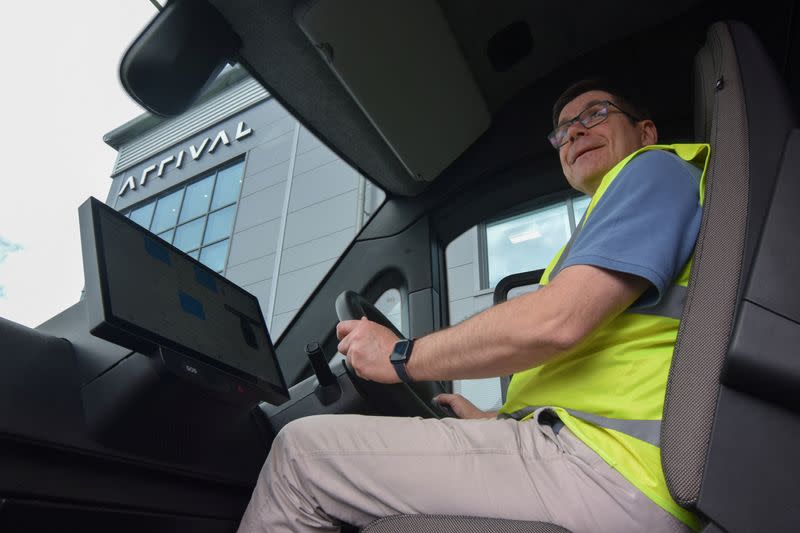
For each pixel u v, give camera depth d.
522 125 1.87
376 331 0.83
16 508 0.58
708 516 0.46
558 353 0.64
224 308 1.06
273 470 0.70
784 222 0.53
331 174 4.50
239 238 4.30
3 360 0.64
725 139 0.64
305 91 1.56
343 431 0.69
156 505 0.76
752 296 0.51
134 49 1.16
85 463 0.68
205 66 1.26
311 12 1.29
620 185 0.72
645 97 1.67
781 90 0.66
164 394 0.76
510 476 0.63
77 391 0.72
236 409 0.92
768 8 1.50
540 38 1.74
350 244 2.02
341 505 0.67
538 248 2.85
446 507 0.63
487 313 0.70
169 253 0.96
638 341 0.67
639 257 0.63
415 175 1.86
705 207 0.61
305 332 1.87
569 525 0.58
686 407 0.52
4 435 0.58
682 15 1.65
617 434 0.61
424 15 1.51
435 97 1.69
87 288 0.73
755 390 0.48
